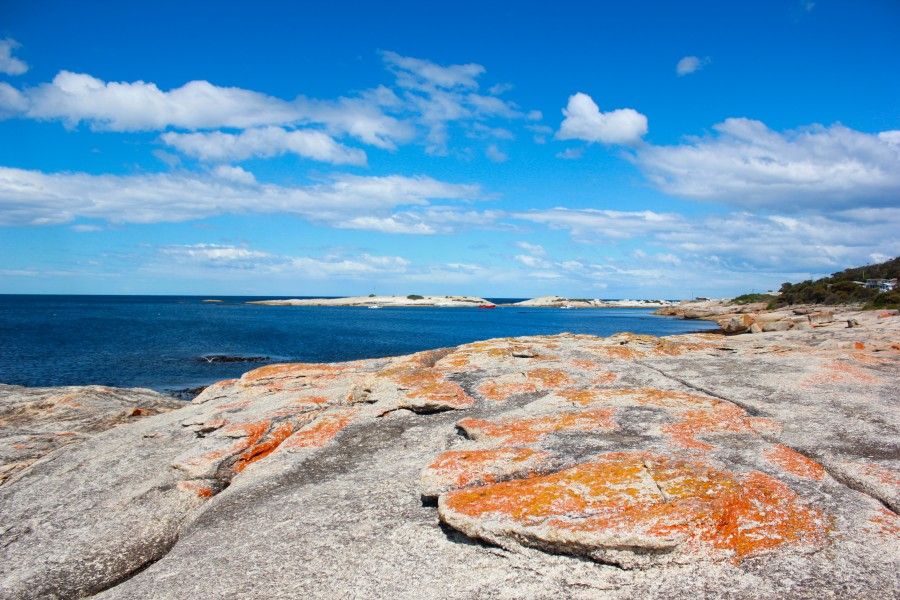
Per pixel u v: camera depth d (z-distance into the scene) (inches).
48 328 4259.4
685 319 6692.9
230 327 4712.1
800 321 2938.0
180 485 560.7
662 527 337.7
